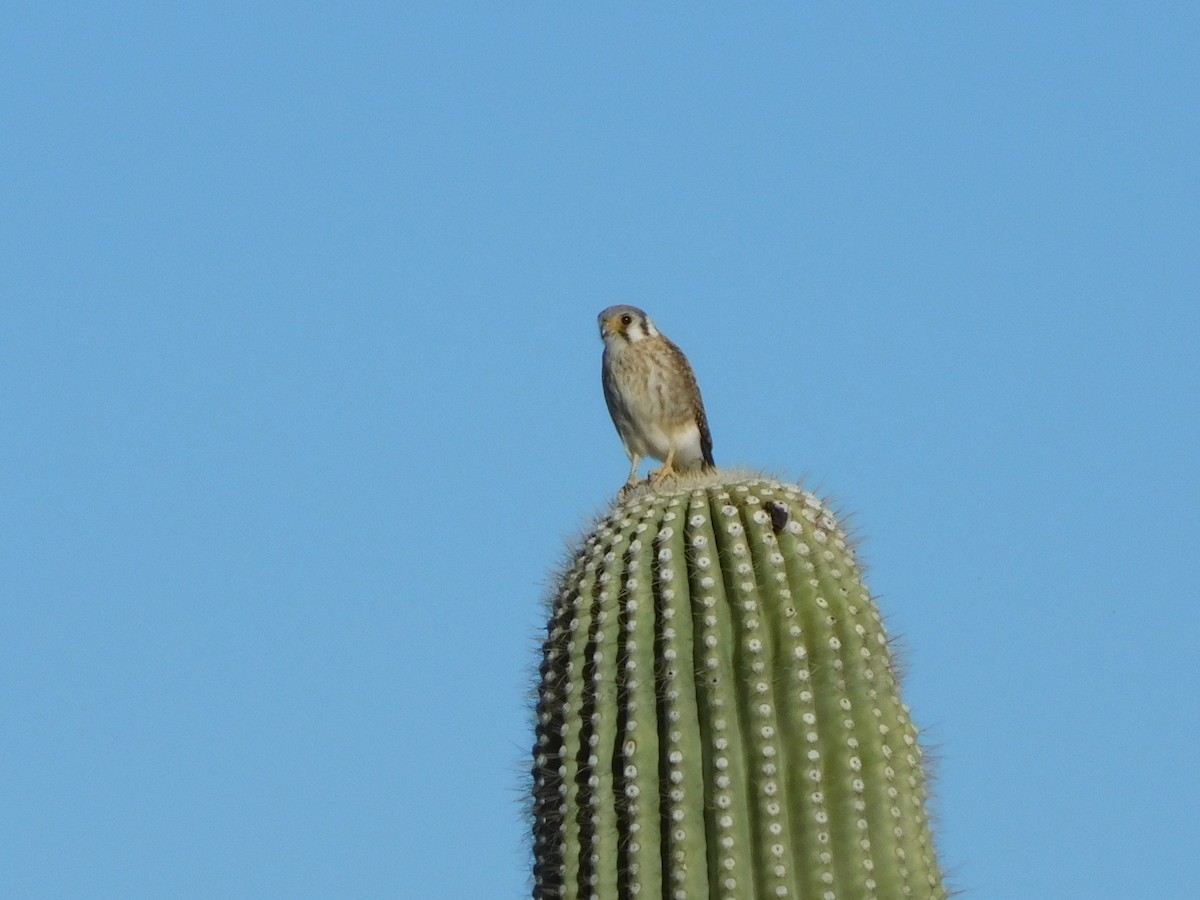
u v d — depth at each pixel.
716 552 13.43
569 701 13.24
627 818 12.75
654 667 13.09
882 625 13.67
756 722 12.80
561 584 14.01
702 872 12.54
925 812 13.31
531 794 13.72
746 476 14.16
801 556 13.40
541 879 13.25
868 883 12.60
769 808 12.61
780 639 13.06
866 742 12.97
